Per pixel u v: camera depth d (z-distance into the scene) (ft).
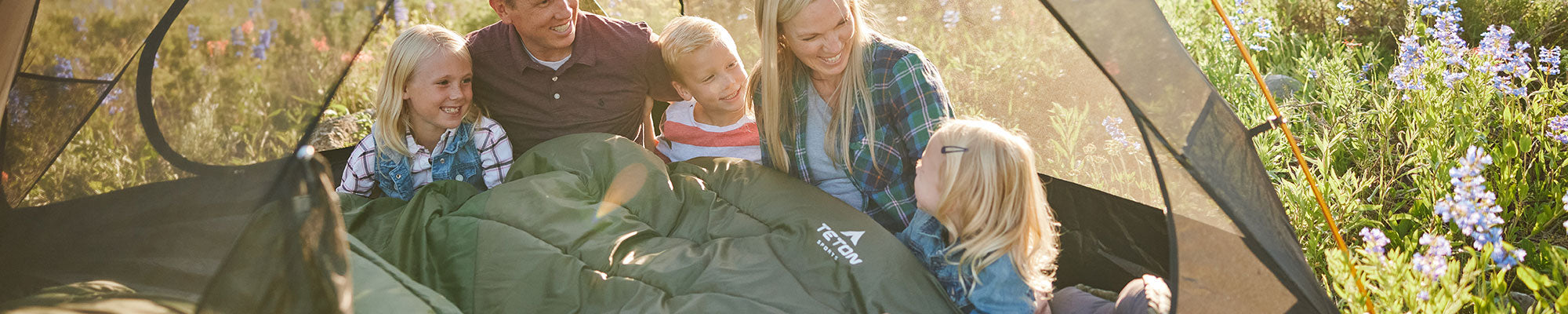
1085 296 7.79
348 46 5.65
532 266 7.48
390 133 8.98
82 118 5.65
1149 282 6.95
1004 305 6.86
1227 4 15.61
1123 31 6.24
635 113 10.18
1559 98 10.91
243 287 5.08
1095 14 6.22
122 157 5.51
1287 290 6.43
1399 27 13.79
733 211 8.19
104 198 5.46
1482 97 10.85
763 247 7.57
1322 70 12.80
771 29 7.76
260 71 5.42
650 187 8.38
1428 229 9.45
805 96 8.39
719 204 8.32
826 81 8.27
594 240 7.73
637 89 10.00
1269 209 6.84
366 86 15.03
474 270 7.67
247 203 5.25
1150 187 8.73
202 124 5.40
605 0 12.22
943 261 7.23
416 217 8.35
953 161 6.82
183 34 5.44
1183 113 6.26
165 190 5.39
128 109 5.50
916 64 7.84
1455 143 10.48
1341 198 9.70
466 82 9.17
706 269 7.35
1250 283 6.28
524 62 9.51
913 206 8.15
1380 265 7.47
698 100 9.27
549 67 9.59
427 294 7.01
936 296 7.08
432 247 8.07
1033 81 9.45
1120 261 8.91
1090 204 9.18
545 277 7.42
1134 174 8.91
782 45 8.22
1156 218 8.65
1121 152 9.05
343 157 11.27
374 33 15.06
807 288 7.20
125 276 5.17
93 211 5.44
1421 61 11.35
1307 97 12.93
